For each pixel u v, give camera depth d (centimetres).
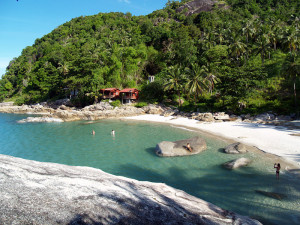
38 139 3112
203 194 1323
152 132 3478
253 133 2848
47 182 711
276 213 1069
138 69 7969
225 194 1311
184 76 5662
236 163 1767
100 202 654
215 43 7194
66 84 7750
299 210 1086
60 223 502
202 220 737
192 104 5491
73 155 2302
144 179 1609
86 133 3538
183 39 7931
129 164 1972
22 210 512
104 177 966
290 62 3897
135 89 6744
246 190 1348
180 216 717
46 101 8431
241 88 4309
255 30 6562
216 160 1970
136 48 8312
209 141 2689
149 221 621
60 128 4044
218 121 3962
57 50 10419
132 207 680
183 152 2178
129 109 5888
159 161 2028
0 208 497
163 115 5294
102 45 8406
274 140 2419
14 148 2625
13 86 12256
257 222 882
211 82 5397
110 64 7538
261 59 6306
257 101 4344
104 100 6506
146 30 9731
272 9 11812
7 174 699
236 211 1108
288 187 1345
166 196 921
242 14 11250
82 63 6894
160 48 9231
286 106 3794
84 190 715
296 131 2706
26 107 8025
